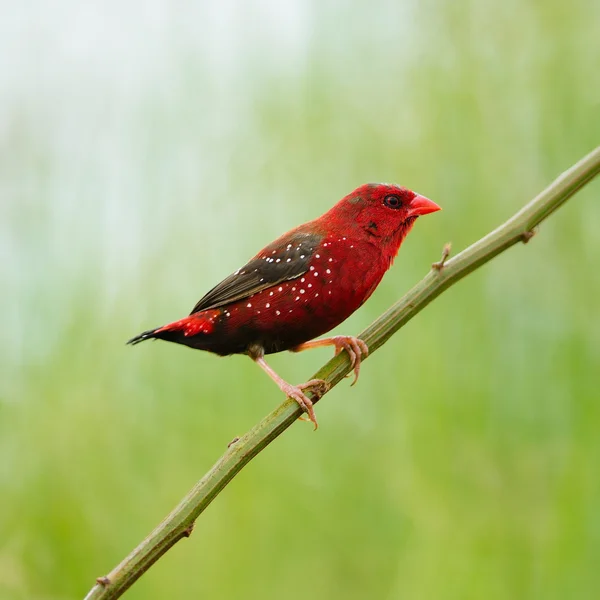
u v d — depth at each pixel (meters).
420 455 10.30
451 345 10.25
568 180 6.18
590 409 9.45
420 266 10.50
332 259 8.17
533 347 9.88
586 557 9.19
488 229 10.32
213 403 10.78
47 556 10.38
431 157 10.73
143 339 8.40
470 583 9.84
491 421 9.98
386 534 10.59
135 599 10.59
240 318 8.17
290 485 10.85
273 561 10.67
